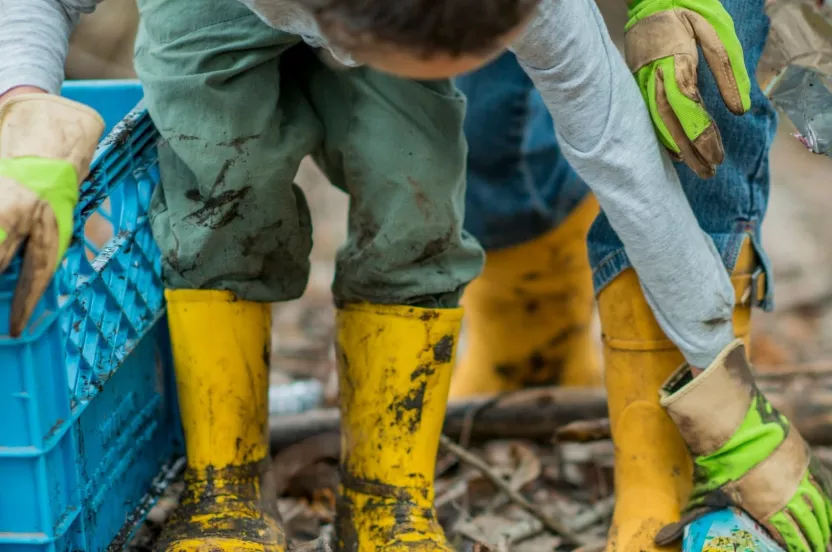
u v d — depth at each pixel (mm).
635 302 1907
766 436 1736
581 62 1545
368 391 1873
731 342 1749
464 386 2873
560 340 2783
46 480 1482
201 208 1765
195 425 1846
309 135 1813
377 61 1185
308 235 1904
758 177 1888
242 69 1690
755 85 1822
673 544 1845
